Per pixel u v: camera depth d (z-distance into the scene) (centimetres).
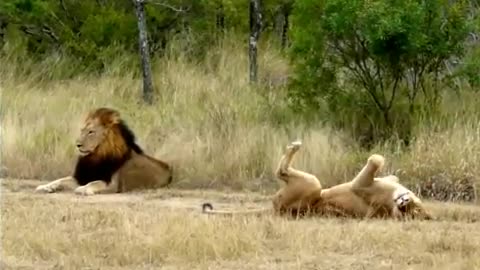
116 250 1062
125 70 2384
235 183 1675
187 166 1709
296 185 1305
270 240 1127
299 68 1900
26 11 2480
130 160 1653
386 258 1049
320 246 1098
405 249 1088
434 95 1847
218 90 2202
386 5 1784
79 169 1645
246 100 2083
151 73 2286
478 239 1145
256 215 1300
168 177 1683
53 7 2511
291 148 1309
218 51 2425
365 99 1864
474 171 1534
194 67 2388
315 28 1845
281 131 1805
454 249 1088
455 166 1548
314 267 1009
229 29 2503
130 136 1667
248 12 2492
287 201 1305
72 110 2067
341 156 1678
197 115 1962
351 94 1875
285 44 2444
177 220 1198
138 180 1653
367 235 1141
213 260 1038
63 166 1752
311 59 1877
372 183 1295
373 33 1781
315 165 1648
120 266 1016
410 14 1777
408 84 1875
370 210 1291
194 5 2509
